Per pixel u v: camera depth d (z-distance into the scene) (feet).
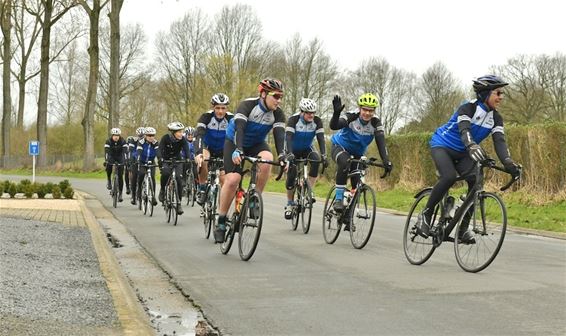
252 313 16.57
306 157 34.68
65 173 126.72
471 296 18.08
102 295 17.53
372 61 177.17
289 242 30.48
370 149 71.36
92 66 121.90
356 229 28.27
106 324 14.39
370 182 70.59
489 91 21.62
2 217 35.96
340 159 28.48
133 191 50.34
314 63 156.04
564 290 18.81
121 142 52.19
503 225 20.62
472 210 21.79
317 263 24.26
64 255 24.16
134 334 13.58
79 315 15.03
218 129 31.99
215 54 142.31
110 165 52.31
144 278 21.63
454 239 22.58
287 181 35.06
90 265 22.48
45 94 137.18
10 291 16.78
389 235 33.17
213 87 140.97
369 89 176.14
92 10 120.26
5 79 157.07
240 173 25.57
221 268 23.34
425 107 170.91
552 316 15.74
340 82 163.63
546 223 38.09
